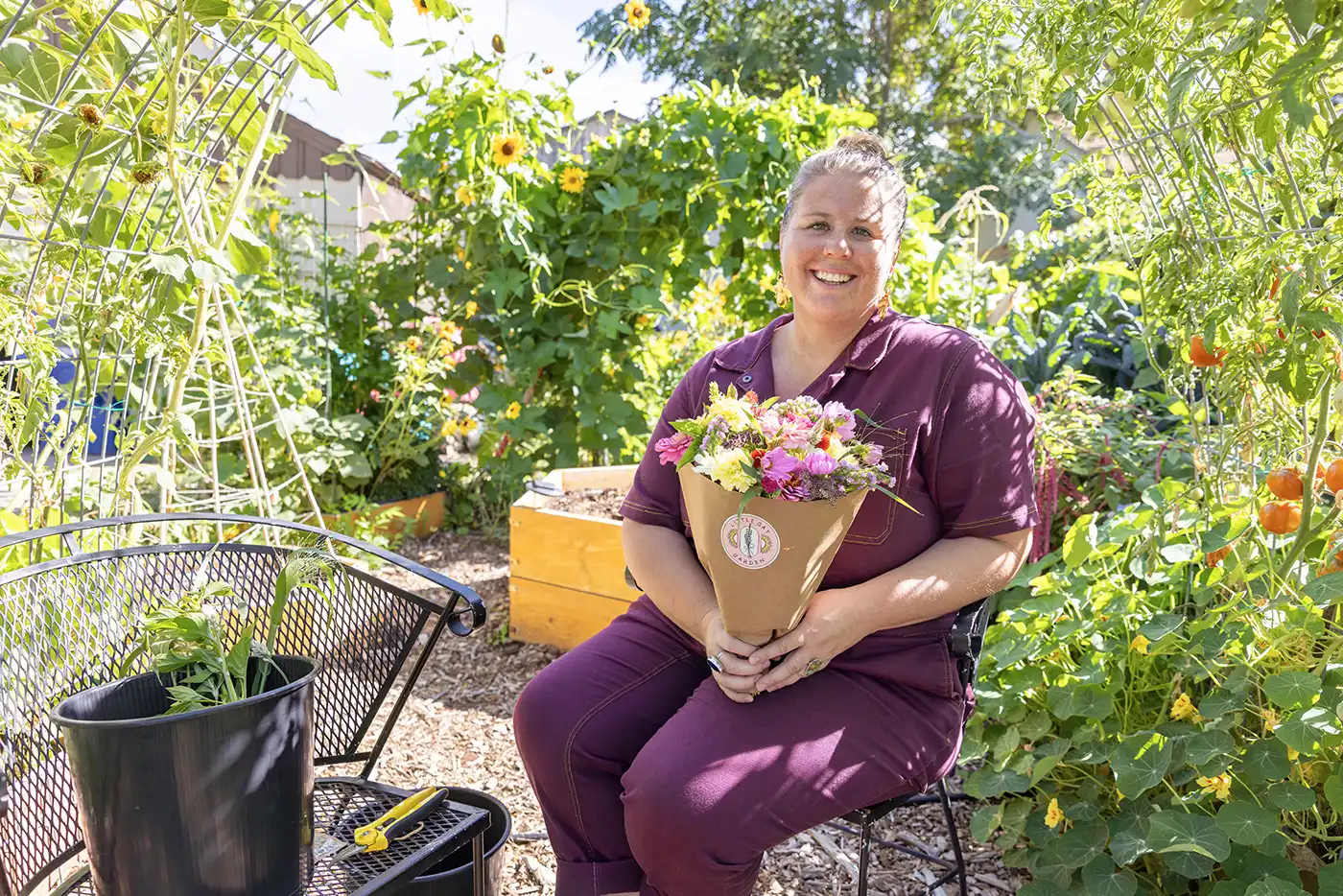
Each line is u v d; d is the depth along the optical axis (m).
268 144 2.98
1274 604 1.71
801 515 1.34
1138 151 1.83
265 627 1.66
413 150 4.33
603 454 5.03
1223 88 1.58
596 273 4.63
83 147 1.71
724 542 1.38
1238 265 1.59
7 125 1.85
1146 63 1.46
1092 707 1.93
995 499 1.61
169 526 2.68
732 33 15.19
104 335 1.97
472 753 2.61
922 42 15.19
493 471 4.77
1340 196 1.60
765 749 1.47
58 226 1.96
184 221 1.85
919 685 1.62
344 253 5.09
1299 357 1.50
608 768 1.64
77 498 2.13
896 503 1.64
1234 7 1.27
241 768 1.12
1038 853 1.93
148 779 1.07
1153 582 2.10
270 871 1.15
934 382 1.64
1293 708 1.66
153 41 1.69
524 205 4.42
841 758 1.50
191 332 2.10
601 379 4.66
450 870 1.57
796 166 4.49
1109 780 2.02
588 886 1.63
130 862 1.08
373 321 4.94
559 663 1.74
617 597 3.17
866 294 1.67
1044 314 3.99
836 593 1.57
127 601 1.54
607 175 4.48
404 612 1.63
